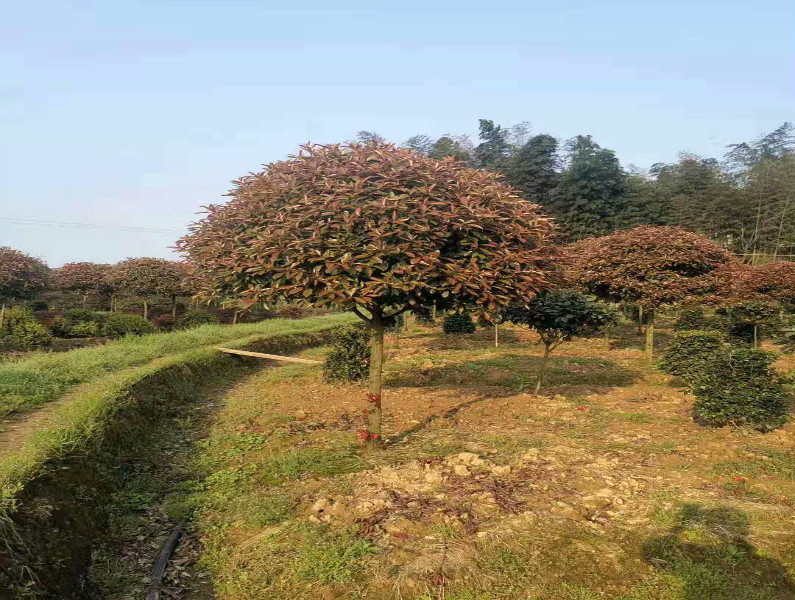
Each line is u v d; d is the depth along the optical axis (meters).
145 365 10.85
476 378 11.55
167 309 31.27
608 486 5.34
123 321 17.92
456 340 18.27
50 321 18.66
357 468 6.07
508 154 37.00
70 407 7.00
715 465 5.84
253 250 5.50
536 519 4.67
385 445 6.99
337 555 4.22
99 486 5.40
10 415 6.83
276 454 6.81
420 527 4.59
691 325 17.39
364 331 11.91
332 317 26.78
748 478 5.54
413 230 5.36
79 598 3.82
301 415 8.87
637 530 4.52
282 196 5.80
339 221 5.44
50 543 4.00
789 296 15.00
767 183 30.53
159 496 5.75
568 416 8.24
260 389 11.45
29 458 4.83
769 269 15.55
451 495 5.16
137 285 25.08
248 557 4.39
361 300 5.13
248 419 8.73
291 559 4.27
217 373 12.83
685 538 4.37
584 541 4.34
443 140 36.97
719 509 4.77
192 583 4.16
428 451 6.52
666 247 13.09
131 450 6.88
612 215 31.48
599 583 3.88
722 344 10.26
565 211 32.12
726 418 7.14
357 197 5.49
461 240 5.68
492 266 5.68
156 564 4.34
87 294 30.00
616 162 31.66
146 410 8.38
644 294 12.90
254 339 16.31
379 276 5.44
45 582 3.62
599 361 13.53
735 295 13.22
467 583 3.88
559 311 9.01
